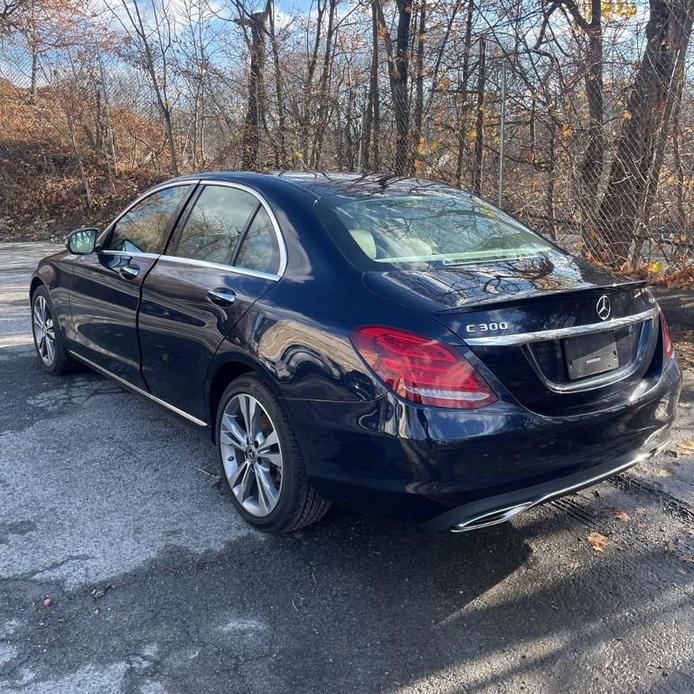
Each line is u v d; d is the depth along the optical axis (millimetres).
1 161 16656
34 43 14617
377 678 2293
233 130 12859
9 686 2211
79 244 4375
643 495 3574
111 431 4270
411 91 9742
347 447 2611
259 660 2359
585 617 2619
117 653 2373
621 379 2863
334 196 3383
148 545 3035
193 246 3736
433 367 2428
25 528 3148
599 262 7852
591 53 7895
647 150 7484
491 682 2285
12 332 6566
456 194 3953
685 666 2363
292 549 3033
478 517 2516
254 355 2984
